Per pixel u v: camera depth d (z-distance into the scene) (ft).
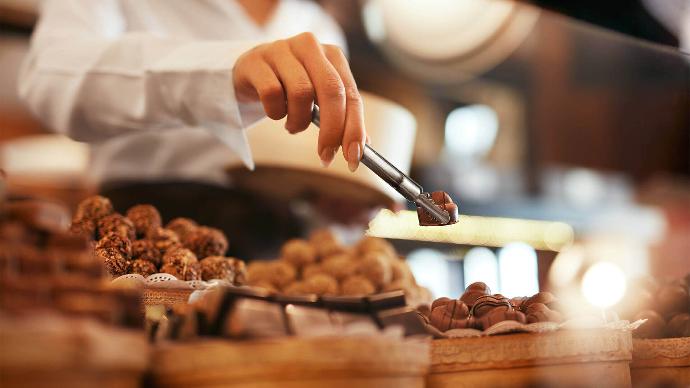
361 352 1.83
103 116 3.77
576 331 2.31
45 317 1.55
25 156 7.12
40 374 1.50
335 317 1.97
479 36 6.51
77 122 3.88
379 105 4.13
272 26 5.16
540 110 9.25
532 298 2.51
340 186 4.31
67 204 7.06
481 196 9.08
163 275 2.63
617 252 8.87
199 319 1.90
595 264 8.06
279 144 4.14
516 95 9.29
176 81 3.30
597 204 9.64
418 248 8.00
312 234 4.35
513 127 9.27
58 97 3.88
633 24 3.78
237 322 1.86
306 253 3.91
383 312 2.01
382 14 7.04
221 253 3.13
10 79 7.16
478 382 2.25
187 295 2.56
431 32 6.70
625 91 8.48
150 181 4.43
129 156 4.66
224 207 4.41
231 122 3.13
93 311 1.66
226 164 4.54
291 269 3.82
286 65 2.61
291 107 2.57
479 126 9.07
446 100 8.89
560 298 2.56
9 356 1.47
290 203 4.44
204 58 3.21
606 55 8.47
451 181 8.98
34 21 7.11
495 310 2.36
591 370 2.31
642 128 8.44
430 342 2.25
